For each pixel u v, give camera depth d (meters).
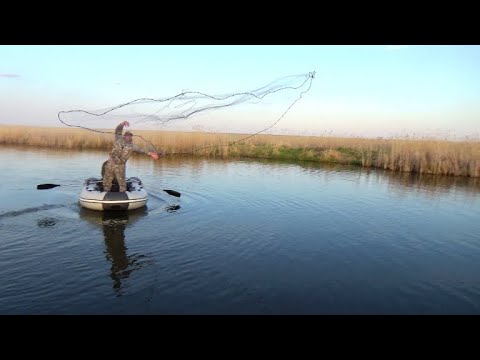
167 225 12.05
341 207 15.41
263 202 15.73
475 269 9.70
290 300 7.65
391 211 15.10
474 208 16.14
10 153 28.36
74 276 8.27
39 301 7.20
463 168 25.34
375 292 8.17
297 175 23.47
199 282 8.22
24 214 12.66
